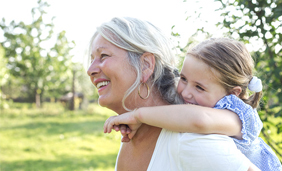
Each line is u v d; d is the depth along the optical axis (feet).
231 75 3.99
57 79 66.85
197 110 3.57
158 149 3.96
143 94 4.33
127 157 4.75
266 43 7.78
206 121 3.45
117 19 4.33
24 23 62.28
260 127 4.20
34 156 27.35
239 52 4.08
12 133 37.81
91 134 38.47
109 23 4.26
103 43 4.23
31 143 32.53
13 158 26.25
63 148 30.89
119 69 4.12
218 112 3.70
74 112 61.82
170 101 4.55
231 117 3.76
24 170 22.74
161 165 3.88
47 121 49.88
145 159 4.33
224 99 4.02
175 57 4.90
